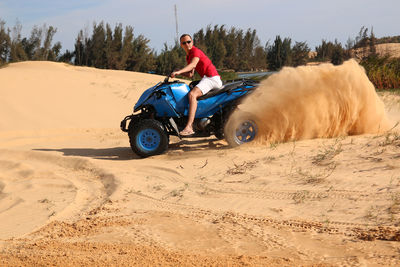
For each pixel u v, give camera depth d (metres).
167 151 9.07
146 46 56.62
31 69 22.75
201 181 6.61
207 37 61.16
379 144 7.12
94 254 3.91
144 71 56.53
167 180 6.93
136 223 4.95
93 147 10.86
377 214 4.47
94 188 7.06
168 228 4.68
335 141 7.90
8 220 5.72
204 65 8.66
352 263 3.38
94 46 55.75
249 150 8.05
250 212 5.05
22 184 7.75
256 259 3.59
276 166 6.80
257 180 6.26
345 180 5.64
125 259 3.70
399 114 11.37
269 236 4.22
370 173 5.77
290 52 60.31
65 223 5.26
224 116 8.73
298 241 4.03
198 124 8.72
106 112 16.67
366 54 47.81
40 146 11.32
